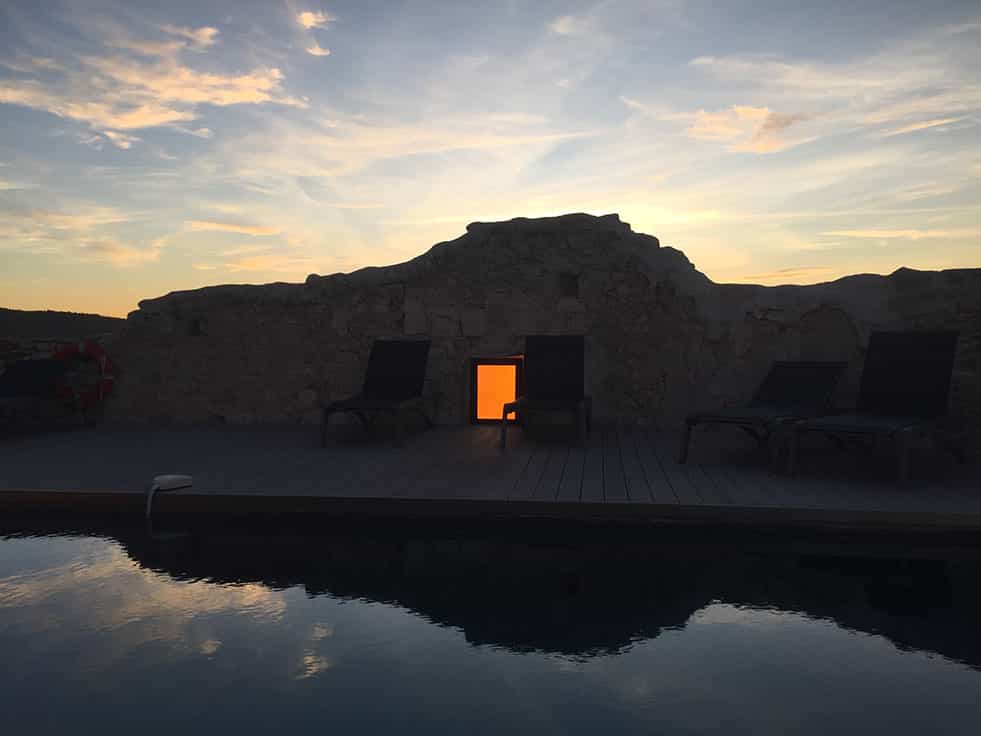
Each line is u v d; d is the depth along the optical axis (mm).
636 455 7117
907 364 6512
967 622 3312
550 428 8992
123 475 6051
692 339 8773
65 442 8172
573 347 8352
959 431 6449
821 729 2379
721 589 3760
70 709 2555
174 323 10148
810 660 2916
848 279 8195
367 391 8695
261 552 4469
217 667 2885
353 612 3461
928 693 2627
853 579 3912
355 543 4672
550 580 3918
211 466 6504
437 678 2775
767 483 5621
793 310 8234
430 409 9602
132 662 2932
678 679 2746
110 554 4434
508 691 2662
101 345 10312
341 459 6902
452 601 3598
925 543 4527
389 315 9711
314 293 9828
